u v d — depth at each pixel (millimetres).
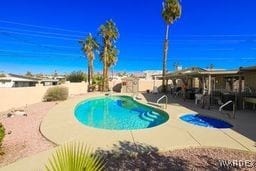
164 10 40531
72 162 3416
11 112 18422
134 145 9422
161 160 8086
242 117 16250
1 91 19281
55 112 17875
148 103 24156
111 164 7613
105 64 46844
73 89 39656
